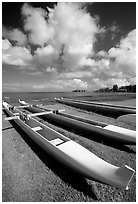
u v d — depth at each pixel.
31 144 4.90
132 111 7.86
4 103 12.49
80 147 3.66
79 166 3.13
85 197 2.77
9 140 5.25
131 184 3.03
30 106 10.40
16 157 4.15
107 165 2.92
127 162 3.75
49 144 3.85
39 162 3.87
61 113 7.62
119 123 6.85
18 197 2.83
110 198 2.72
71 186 3.03
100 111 9.60
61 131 5.87
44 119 8.00
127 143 4.41
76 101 13.75
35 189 3.00
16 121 6.76
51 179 3.25
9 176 3.40
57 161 3.76
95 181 2.97
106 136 4.88
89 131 5.43
